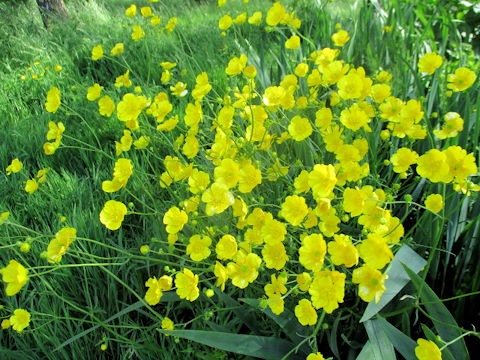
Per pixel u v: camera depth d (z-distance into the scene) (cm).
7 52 133
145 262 54
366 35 89
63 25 154
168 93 92
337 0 128
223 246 38
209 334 38
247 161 47
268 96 50
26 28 147
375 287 32
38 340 46
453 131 40
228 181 40
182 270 45
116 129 83
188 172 47
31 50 130
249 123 56
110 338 46
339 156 40
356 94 43
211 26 138
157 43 119
